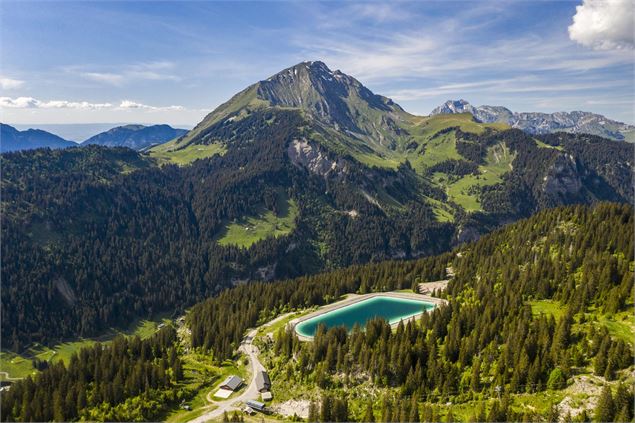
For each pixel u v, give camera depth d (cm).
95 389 14950
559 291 16975
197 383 16162
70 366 17038
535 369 12338
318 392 14500
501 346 13950
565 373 12219
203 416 14075
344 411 13000
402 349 14312
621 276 15875
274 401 14888
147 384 15138
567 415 11056
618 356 11938
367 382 14300
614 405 10644
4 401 14950
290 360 16725
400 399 13075
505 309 15738
